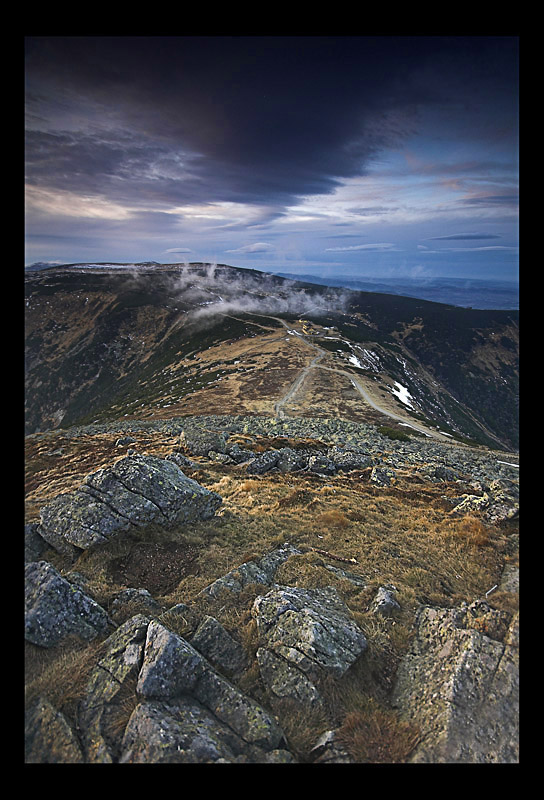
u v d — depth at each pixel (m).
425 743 5.37
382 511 14.73
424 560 10.67
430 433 57.00
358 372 95.88
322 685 6.28
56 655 6.80
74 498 11.38
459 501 16.19
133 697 5.91
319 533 12.52
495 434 155.88
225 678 6.43
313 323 171.12
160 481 12.50
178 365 127.25
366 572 10.16
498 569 9.88
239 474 20.08
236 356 116.38
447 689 5.98
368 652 7.04
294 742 5.51
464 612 7.77
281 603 7.79
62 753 5.12
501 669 6.07
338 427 48.12
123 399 116.06
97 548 10.25
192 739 5.16
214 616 7.99
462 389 177.12
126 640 6.87
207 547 11.21
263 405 67.56
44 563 8.02
